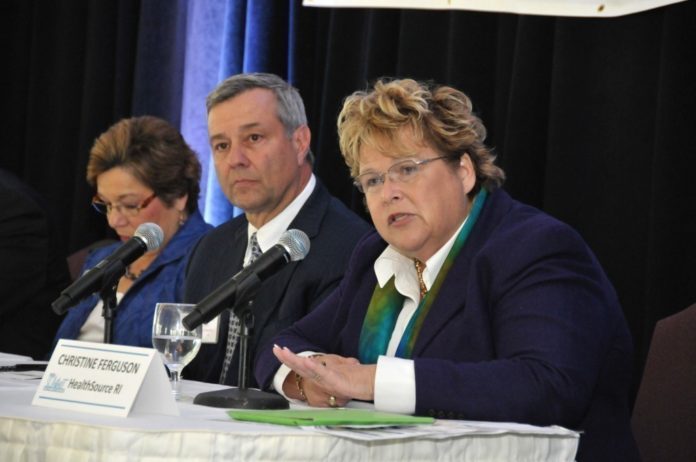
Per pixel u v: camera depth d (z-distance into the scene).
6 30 12.64
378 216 5.54
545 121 8.61
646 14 8.05
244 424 3.96
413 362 4.79
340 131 5.69
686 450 5.56
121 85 11.73
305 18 10.23
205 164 10.87
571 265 5.18
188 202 8.92
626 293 8.12
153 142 8.66
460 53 8.85
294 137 7.66
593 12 6.77
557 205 8.34
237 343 7.25
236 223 7.99
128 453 3.65
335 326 6.14
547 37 8.59
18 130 12.62
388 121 5.40
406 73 9.20
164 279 8.34
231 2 10.65
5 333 9.33
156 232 5.76
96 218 11.66
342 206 7.73
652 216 7.71
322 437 3.82
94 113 11.82
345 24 9.76
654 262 7.65
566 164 8.32
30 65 12.58
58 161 12.22
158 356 4.26
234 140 7.53
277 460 3.75
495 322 5.18
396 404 4.71
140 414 4.23
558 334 4.91
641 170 8.08
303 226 7.41
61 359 4.48
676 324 5.84
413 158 5.43
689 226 7.63
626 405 5.47
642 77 8.09
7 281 9.26
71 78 12.23
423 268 5.75
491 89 8.94
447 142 5.45
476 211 5.61
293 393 5.58
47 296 9.58
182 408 4.59
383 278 5.86
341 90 9.76
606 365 5.30
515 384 4.72
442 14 9.15
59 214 12.21
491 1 6.85
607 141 8.22
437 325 5.34
